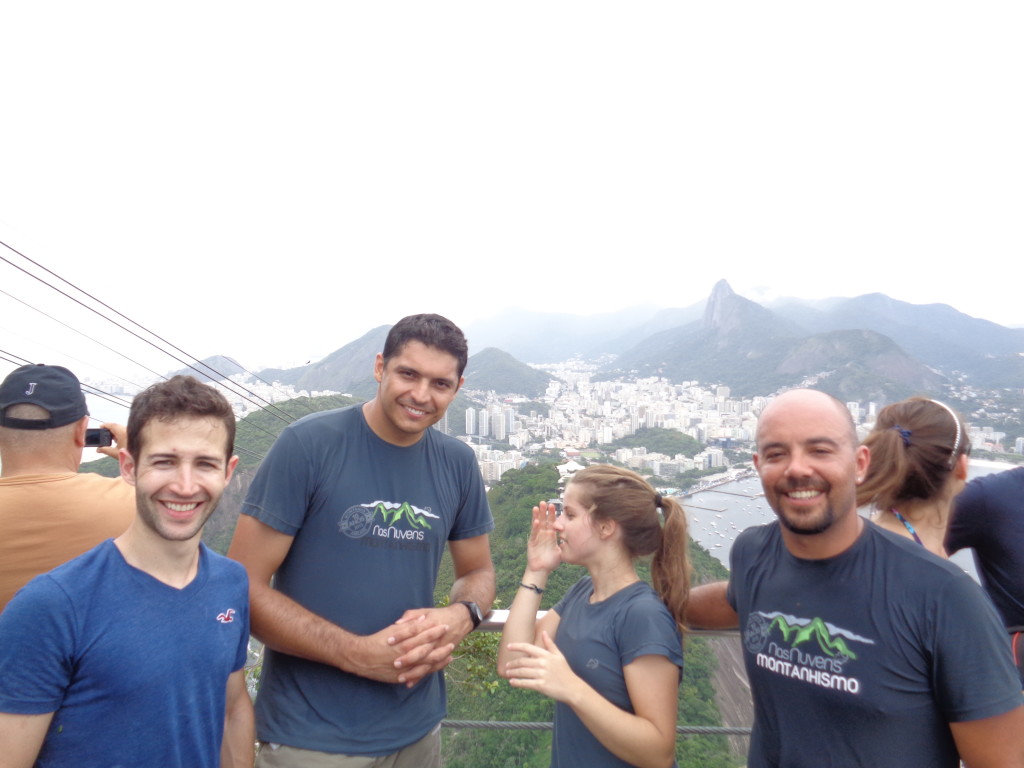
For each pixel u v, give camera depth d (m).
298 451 1.70
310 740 1.64
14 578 1.53
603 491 1.72
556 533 1.94
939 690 1.23
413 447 1.86
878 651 1.27
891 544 1.33
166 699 1.23
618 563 1.74
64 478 1.62
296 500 1.70
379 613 1.74
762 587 1.49
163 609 1.27
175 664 1.25
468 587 1.98
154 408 1.27
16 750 1.10
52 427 1.62
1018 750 1.16
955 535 1.93
